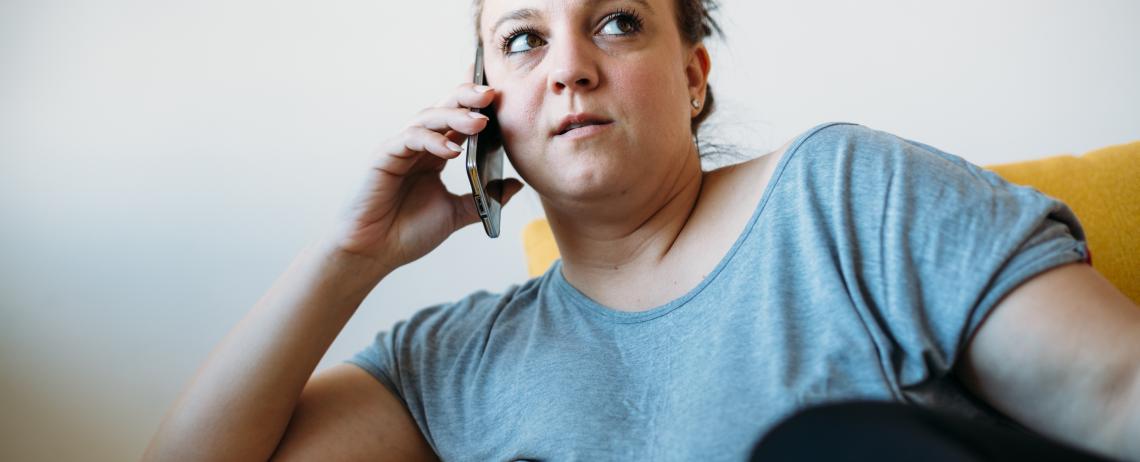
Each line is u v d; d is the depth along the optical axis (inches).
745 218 32.3
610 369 32.7
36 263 80.2
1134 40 72.6
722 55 76.9
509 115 33.6
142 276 80.2
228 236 80.1
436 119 35.0
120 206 80.4
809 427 19.4
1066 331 24.9
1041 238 26.8
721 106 74.0
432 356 39.9
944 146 75.0
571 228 35.8
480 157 35.4
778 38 76.4
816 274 28.7
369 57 80.1
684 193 34.8
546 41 33.1
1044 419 25.6
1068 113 73.6
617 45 32.2
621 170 31.9
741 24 76.6
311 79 80.4
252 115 80.5
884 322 27.6
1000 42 73.8
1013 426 27.4
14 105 80.6
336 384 39.3
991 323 26.2
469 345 39.1
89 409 80.1
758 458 19.4
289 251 79.9
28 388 80.2
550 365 34.4
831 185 30.0
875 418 19.3
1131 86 72.7
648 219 34.6
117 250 80.2
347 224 37.6
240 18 80.8
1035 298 25.6
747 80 76.9
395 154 36.1
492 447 34.5
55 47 80.7
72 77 80.6
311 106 80.4
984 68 74.1
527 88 32.9
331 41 80.5
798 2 75.9
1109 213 42.9
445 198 39.0
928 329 26.9
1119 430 23.6
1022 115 74.0
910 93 75.1
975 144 74.7
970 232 27.1
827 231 29.4
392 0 79.8
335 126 80.1
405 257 38.8
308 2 80.7
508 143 34.0
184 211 80.4
